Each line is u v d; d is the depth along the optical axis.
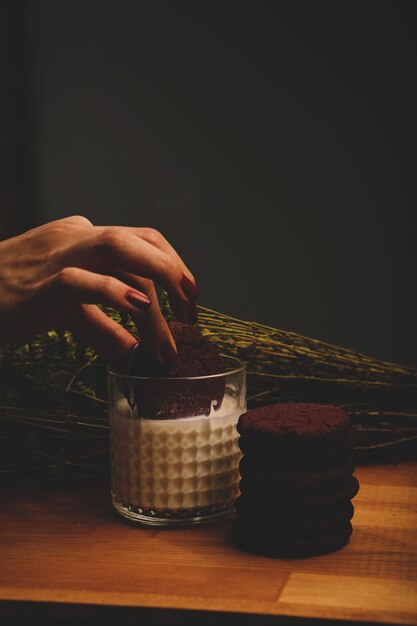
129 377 0.68
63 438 0.78
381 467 0.79
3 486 0.78
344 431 0.65
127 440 0.69
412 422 0.82
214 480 0.69
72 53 1.54
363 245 1.51
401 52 1.45
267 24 1.49
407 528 0.68
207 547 0.66
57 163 1.57
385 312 1.51
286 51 1.49
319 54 1.48
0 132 1.47
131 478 0.69
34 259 0.69
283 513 0.64
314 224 1.51
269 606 0.58
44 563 0.64
